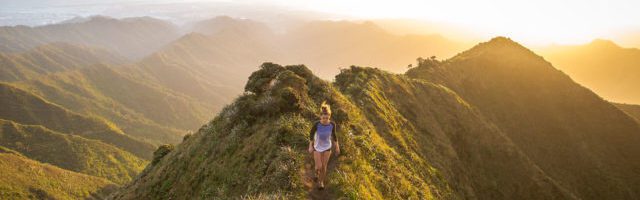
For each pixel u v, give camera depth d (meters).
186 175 20.59
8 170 158.00
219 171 17.94
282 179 13.95
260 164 15.85
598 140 79.94
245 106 21.14
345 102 24.53
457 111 51.12
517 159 49.34
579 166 72.31
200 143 22.39
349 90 34.75
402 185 19.27
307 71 24.36
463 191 34.28
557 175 68.00
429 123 42.41
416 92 48.44
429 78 75.50
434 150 35.72
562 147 75.81
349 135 18.97
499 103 80.50
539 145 74.56
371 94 35.00
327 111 12.91
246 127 19.86
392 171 19.77
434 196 23.22
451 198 27.64
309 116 19.30
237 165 17.20
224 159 18.64
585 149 75.69
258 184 14.57
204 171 19.16
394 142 28.67
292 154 15.20
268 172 14.83
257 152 16.98
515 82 88.19
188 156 22.14
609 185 68.50
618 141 80.19
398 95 43.31
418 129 39.50
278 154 15.56
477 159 45.97
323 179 13.57
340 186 14.09
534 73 91.31
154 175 25.28
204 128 26.70
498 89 84.38
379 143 23.00
